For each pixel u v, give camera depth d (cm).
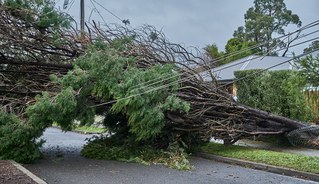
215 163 873
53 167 750
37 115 742
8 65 885
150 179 666
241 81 1261
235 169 796
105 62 792
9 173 612
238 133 976
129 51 900
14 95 856
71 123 813
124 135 977
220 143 1127
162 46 947
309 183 666
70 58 912
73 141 1256
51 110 738
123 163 827
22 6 858
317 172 712
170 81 843
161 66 849
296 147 1075
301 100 1107
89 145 942
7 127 737
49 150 1009
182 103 830
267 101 1180
